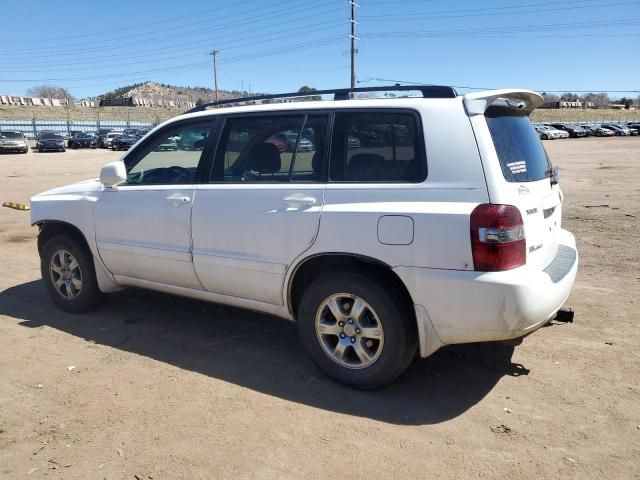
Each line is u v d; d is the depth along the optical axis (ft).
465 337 10.59
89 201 15.69
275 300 12.71
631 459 9.42
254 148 13.08
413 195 10.81
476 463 9.29
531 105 13.06
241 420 10.62
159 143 14.99
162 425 10.43
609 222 30.40
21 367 12.94
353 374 11.68
